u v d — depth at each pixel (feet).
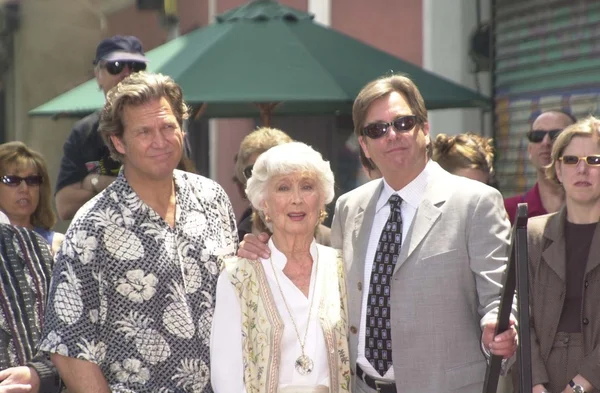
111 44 41.68
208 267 25.90
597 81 50.78
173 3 77.15
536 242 30.09
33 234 28.19
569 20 52.60
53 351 24.06
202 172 75.66
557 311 29.32
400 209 26.84
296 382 25.39
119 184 25.45
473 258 25.55
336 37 46.60
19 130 84.84
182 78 41.29
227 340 25.40
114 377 24.72
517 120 57.06
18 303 26.94
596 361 28.25
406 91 26.50
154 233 25.14
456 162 37.70
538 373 29.14
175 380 24.90
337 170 68.64
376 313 26.32
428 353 25.53
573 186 29.66
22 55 84.53
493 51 59.00
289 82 41.50
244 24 45.62
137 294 24.75
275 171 25.44
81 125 40.37
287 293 25.80
